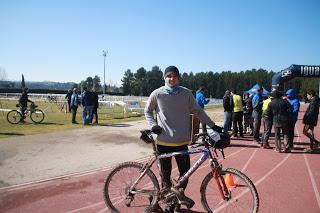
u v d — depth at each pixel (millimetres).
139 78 111812
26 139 10297
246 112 13031
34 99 39625
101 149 9000
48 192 5398
